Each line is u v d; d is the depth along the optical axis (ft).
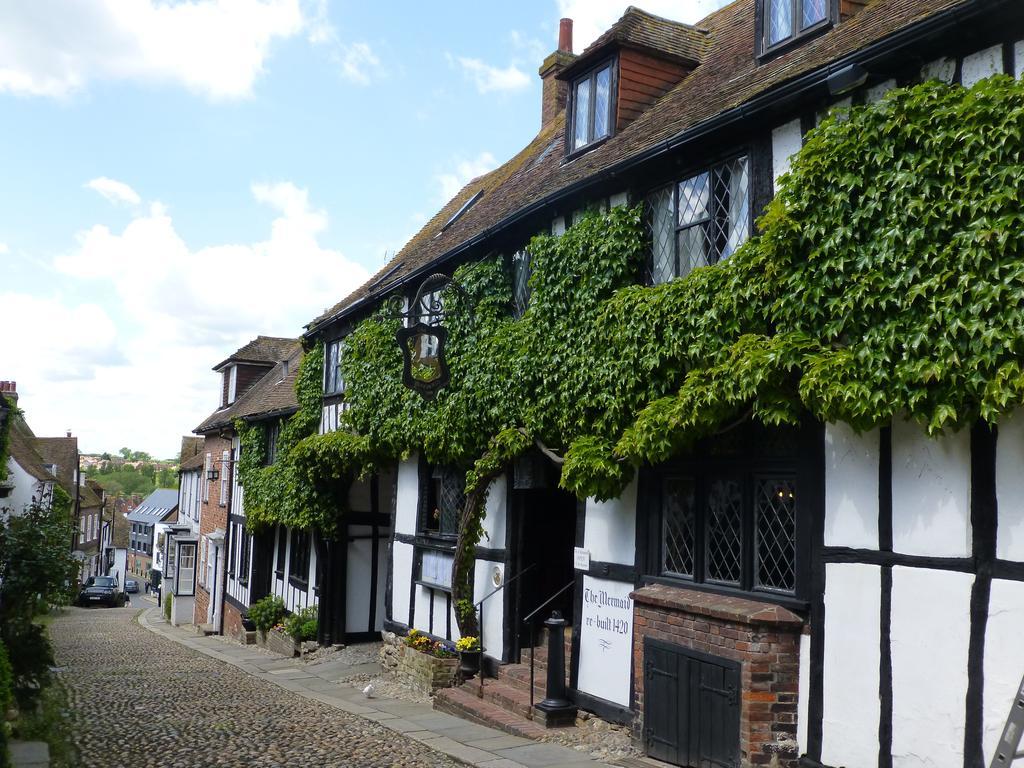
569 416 29.14
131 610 135.23
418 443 41.11
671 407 23.72
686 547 26.00
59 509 40.55
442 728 30.25
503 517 36.09
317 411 57.00
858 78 20.20
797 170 20.86
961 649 17.87
